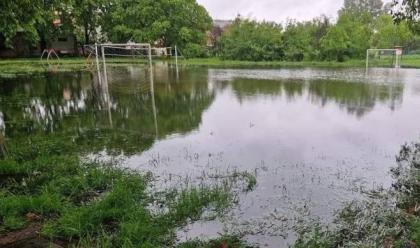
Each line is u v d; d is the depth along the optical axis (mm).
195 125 8320
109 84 15891
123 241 3307
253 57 34906
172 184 4773
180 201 4141
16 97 12344
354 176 4992
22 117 9258
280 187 4648
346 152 6109
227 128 7969
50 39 30297
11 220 3594
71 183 4539
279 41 34969
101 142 6855
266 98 12398
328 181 4828
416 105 10750
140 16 31531
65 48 34375
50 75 19109
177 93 13586
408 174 4953
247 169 5324
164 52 33094
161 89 14664
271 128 7918
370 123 8344
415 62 31062
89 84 15820
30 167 5141
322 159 5750
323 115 9336
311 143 6688
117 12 31297
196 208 4016
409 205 3996
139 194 4371
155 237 3436
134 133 7582
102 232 3492
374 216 3750
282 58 35094
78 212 3721
